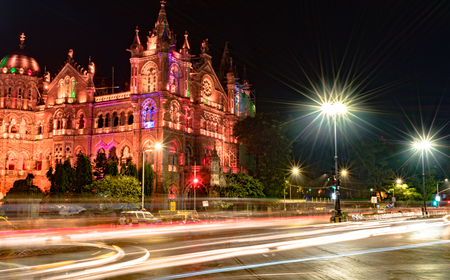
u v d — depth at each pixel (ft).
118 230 107.96
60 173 201.16
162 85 241.35
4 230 113.09
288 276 43.42
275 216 205.77
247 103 345.72
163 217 159.74
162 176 234.99
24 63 298.15
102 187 181.78
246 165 332.60
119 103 259.60
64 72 279.08
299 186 332.19
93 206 182.19
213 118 295.48
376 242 72.90
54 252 65.26
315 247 66.18
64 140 265.95
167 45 245.86
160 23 250.16
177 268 48.96
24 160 287.69
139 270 47.98
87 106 267.39
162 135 238.07
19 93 292.61
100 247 71.26
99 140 261.24
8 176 277.85
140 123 246.06
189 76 269.44
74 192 199.52
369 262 51.67
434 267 48.01
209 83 295.89
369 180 332.80
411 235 86.22
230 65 326.65
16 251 66.59
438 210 251.80
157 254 60.80
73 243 78.59
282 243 71.46
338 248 64.95
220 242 75.36
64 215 171.01
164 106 242.99
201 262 53.11
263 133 286.66
